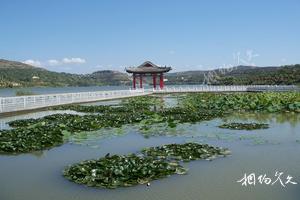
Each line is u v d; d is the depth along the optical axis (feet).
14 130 58.03
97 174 32.14
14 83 481.87
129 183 30.58
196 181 31.60
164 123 71.36
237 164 37.27
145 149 43.93
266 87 228.84
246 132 59.21
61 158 41.60
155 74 257.75
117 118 75.05
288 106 96.27
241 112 93.86
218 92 233.96
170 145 45.60
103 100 161.89
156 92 240.12
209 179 32.17
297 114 88.02
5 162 40.06
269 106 96.94
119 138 54.49
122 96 183.11
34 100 106.63
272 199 27.30
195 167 36.17
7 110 91.81
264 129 62.34
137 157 37.93
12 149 45.39
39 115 92.79
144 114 83.51
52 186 30.91
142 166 33.73
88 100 148.77
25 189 30.35
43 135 53.06
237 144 48.55
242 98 118.42
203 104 113.60
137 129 63.31
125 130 62.13
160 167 34.45
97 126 63.72
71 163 39.09
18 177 33.96
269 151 43.75
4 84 458.50
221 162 38.11
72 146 48.57
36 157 42.37
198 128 64.54
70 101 133.80
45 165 38.42
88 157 41.91
